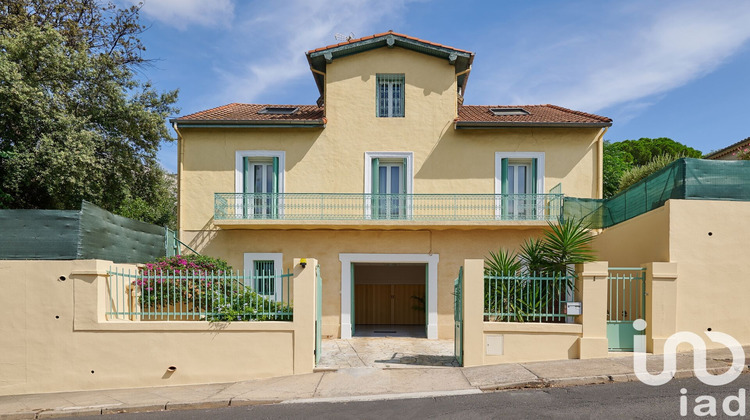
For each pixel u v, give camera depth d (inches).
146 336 319.6
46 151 460.1
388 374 315.6
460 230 507.5
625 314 359.6
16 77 445.7
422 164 515.8
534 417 223.3
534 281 333.7
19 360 313.4
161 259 423.8
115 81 567.2
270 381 309.3
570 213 476.4
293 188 511.8
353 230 509.0
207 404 268.2
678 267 325.7
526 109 616.1
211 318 327.3
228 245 505.4
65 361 315.6
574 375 279.4
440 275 503.8
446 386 283.6
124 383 316.8
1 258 326.3
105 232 365.7
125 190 575.2
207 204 509.0
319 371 326.3
